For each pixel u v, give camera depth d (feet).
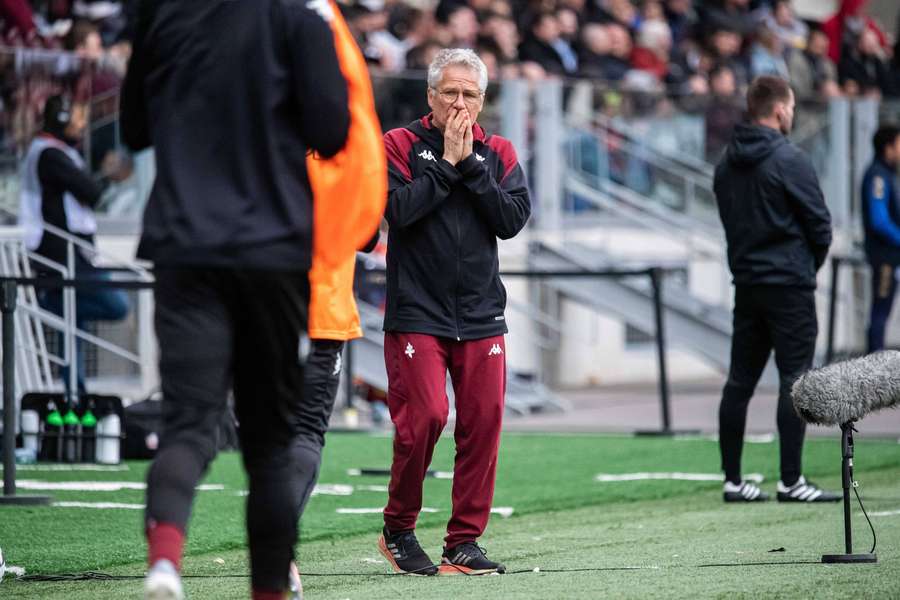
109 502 91.25
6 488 90.79
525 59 194.90
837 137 205.46
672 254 193.36
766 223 91.97
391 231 65.31
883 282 166.61
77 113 136.26
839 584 59.26
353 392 153.99
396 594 59.36
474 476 65.82
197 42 44.88
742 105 194.39
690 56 224.33
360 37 180.45
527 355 187.32
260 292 44.09
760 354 94.48
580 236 184.65
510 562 69.15
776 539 75.66
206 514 85.87
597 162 185.16
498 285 65.87
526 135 179.11
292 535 47.21
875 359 65.36
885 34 290.76
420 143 65.36
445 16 188.24
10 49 144.87
